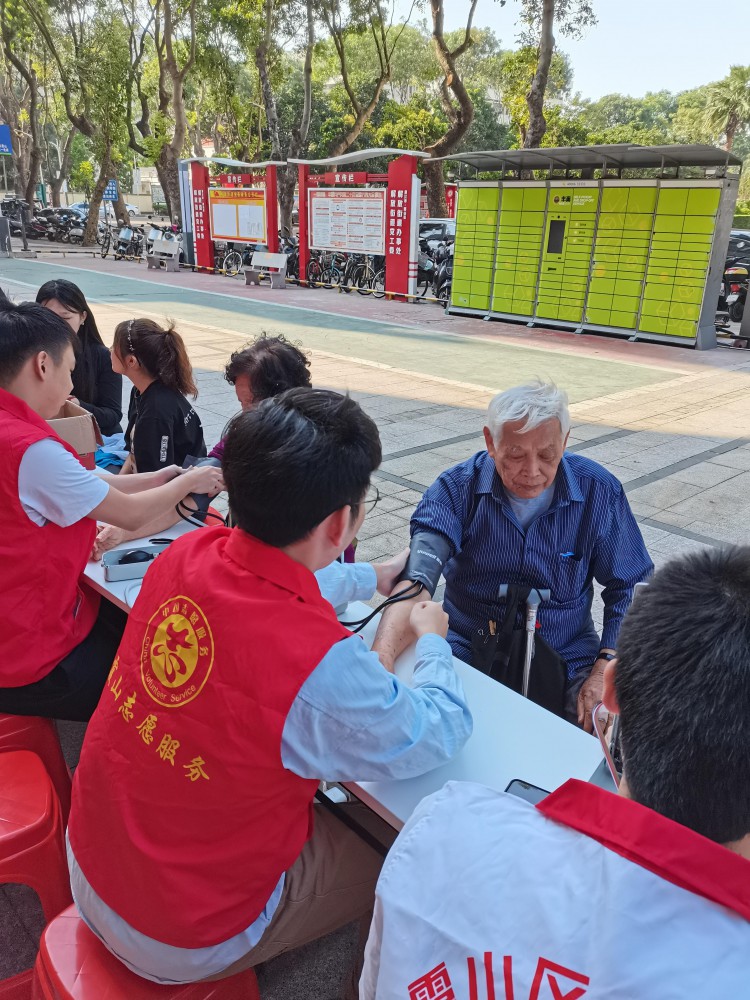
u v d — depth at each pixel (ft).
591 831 2.53
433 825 2.86
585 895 2.38
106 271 63.77
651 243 36.52
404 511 16.17
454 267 44.68
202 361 29.66
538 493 6.77
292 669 3.64
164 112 81.61
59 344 6.55
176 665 3.85
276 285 56.24
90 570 7.25
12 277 55.57
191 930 3.91
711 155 33.71
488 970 2.39
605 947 2.25
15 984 6.06
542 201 39.88
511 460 6.57
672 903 2.27
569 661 7.34
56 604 6.44
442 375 29.17
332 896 4.87
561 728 5.16
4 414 6.18
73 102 112.68
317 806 5.22
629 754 2.61
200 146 121.29
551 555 7.05
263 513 3.75
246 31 70.90
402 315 44.83
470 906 2.52
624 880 2.34
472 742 4.97
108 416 13.46
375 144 94.94
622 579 7.06
